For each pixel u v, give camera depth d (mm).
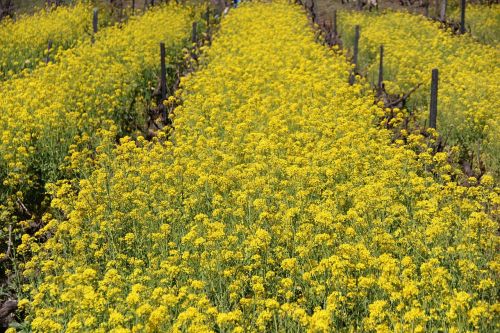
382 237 6465
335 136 10539
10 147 9633
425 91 14797
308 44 19562
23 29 23406
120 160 9945
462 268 5941
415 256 6465
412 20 27312
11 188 8922
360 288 5836
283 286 6098
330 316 5195
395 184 8523
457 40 22875
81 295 5750
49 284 6227
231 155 9617
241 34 22172
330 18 32281
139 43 18625
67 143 10578
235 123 11406
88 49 18156
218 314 5297
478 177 10344
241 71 14898
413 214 7629
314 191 8172
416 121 13102
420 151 11180
